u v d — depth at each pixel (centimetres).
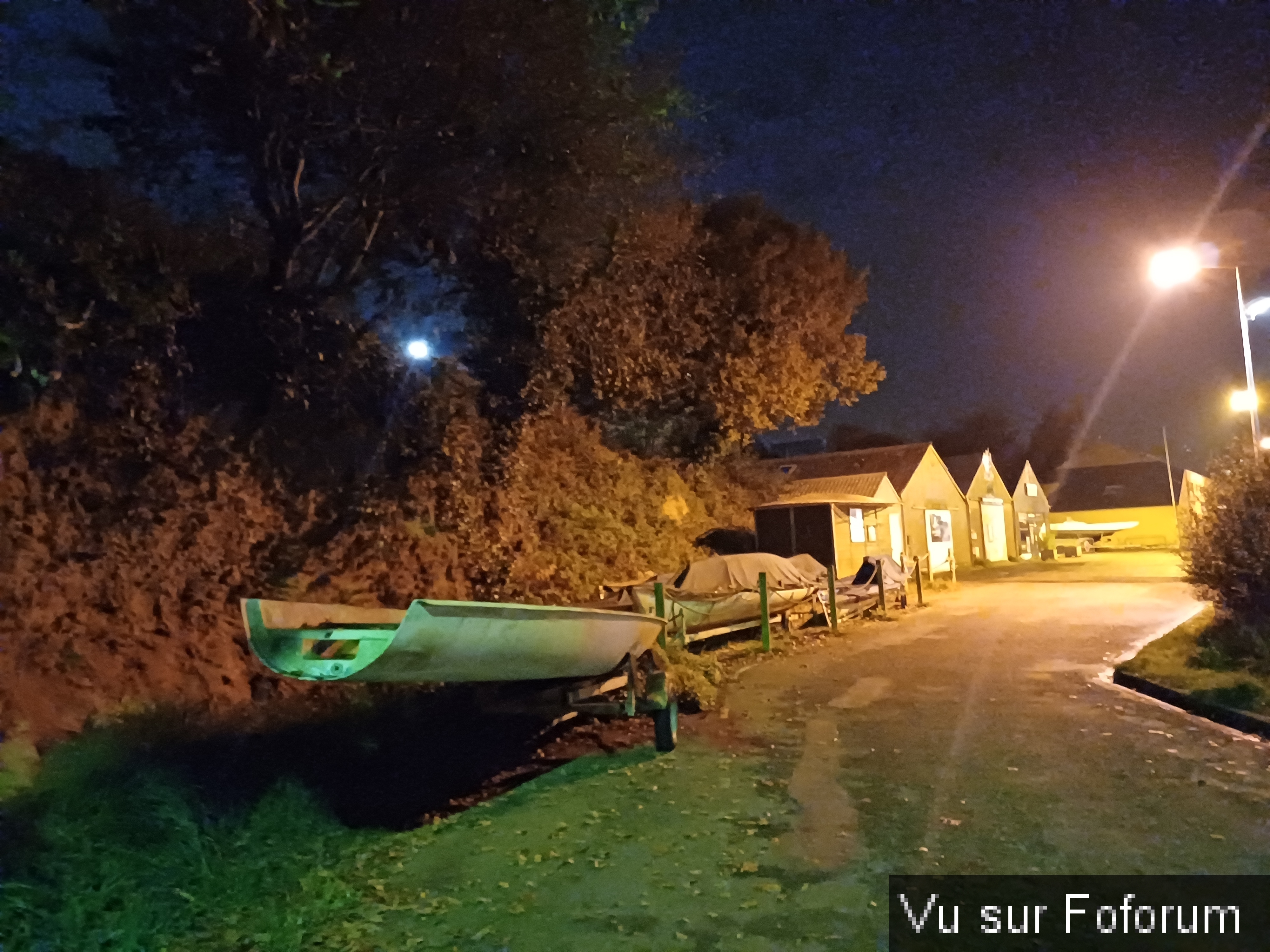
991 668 1322
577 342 1600
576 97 1082
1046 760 826
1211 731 916
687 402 2270
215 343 1117
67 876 519
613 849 643
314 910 550
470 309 1421
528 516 1559
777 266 2208
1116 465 6794
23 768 625
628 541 1880
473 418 1426
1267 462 1228
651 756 900
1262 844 607
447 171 1110
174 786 648
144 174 1052
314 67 928
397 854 645
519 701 877
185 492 988
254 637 700
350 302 1295
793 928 511
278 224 1131
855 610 1978
